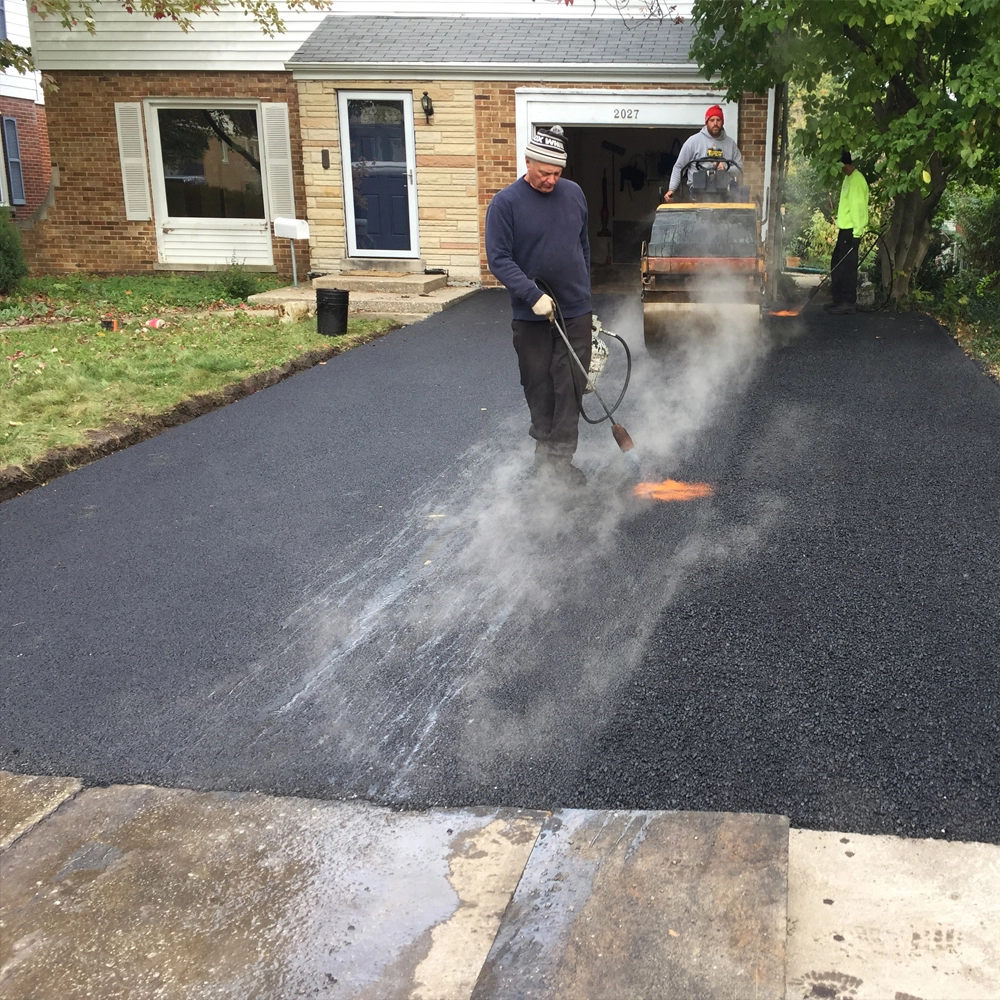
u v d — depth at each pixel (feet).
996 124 34.50
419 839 9.37
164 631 13.89
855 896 8.29
